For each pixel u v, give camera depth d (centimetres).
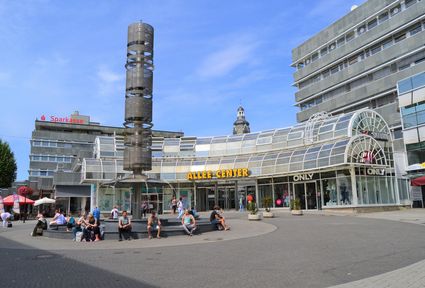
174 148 4762
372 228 1891
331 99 6794
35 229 2141
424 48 5125
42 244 1731
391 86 5578
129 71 2255
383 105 5794
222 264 1072
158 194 4528
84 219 1909
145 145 2233
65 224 2347
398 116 5384
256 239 1636
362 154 3397
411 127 4125
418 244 1337
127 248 1508
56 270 1053
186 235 1931
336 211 3366
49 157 10444
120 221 1825
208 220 2442
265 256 1186
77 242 1794
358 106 6284
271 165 4081
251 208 2777
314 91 7281
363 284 801
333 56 6862
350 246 1329
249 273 941
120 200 4397
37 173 10238
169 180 4512
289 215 3145
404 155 4159
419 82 4044
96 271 1022
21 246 1664
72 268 1079
